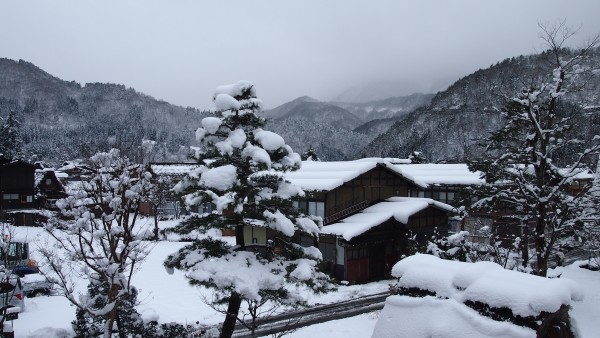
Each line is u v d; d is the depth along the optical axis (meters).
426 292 6.57
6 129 69.31
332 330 16.20
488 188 17.19
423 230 30.75
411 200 31.30
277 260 11.55
